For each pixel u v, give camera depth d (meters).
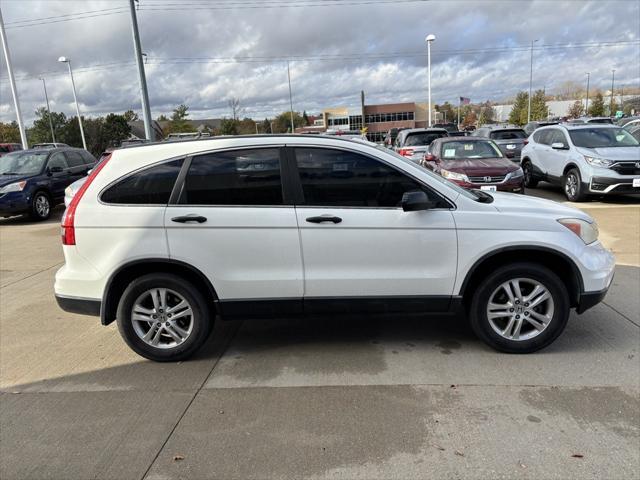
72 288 3.96
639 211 10.04
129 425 3.19
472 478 2.61
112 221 3.86
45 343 4.59
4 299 5.97
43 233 10.59
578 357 3.93
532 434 2.97
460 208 3.88
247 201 3.86
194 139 3.98
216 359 4.12
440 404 3.32
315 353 4.17
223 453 2.88
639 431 2.97
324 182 3.87
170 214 3.82
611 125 12.30
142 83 18.20
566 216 3.95
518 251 3.96
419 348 4.20
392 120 99.88
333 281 3.87
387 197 3.88
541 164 13.23
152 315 4.00
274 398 3.46
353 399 3.42
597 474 2.61
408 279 3.88
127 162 3.93
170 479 2.68
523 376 3.66
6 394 3.64
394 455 2.82
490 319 3.98
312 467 2.74
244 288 3.88
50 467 2.80
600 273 3.92
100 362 4.14
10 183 11.75
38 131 66.44
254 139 3.90
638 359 3.87
